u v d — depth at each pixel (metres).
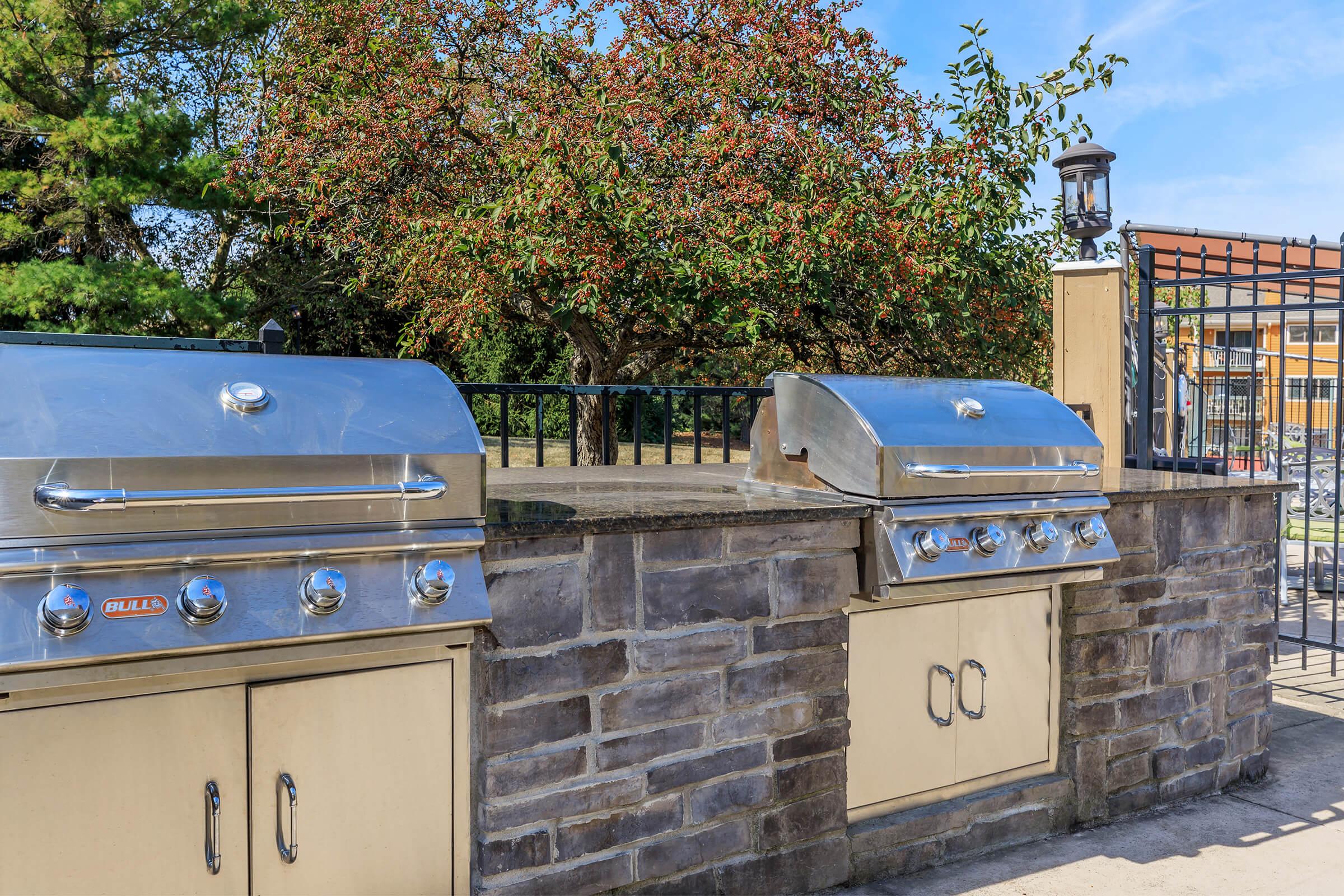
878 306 7.71
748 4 8.52
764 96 8.06
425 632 1.75
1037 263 8.69
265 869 1.74
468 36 9.27
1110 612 2.88
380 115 8.50
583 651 2.04
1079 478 2.65
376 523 1.74
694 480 3.18
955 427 2.50
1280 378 4.28
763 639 2.29
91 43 10.79
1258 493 3.26
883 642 2.54
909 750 2.60
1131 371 4.82
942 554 2.38
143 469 1.52
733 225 7.36
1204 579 3.12
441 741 1.92
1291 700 4.16
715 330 9.05
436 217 8.59
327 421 1.75
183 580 1.56
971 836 2.69
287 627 1.61
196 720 1.67
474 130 9.29
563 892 2.03
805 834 2.37
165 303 10.20
